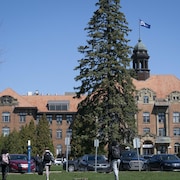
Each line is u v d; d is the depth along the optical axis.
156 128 86.31
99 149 49.47
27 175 28.42
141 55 91.94
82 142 47.47
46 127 79.69
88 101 47.44
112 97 45.62
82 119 47.53
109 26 47.38
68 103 91.62
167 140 83.94
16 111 89.50
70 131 90.56
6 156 23.23
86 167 37.19
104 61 47.06
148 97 87.25
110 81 45.78
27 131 77.69
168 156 36.59
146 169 37.47
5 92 90.62
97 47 47.53
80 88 47.78
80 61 48.22
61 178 24.92
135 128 46.56
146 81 90.75
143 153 83.44
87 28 48.84
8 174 30.72
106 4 48.09
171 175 26.86
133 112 46.97
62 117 91.31
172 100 87.12
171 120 86.50
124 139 46.91
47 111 90.88
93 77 47.22
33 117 89.88
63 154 87.50
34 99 94.19
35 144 77.56
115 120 45.88
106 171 36.41
